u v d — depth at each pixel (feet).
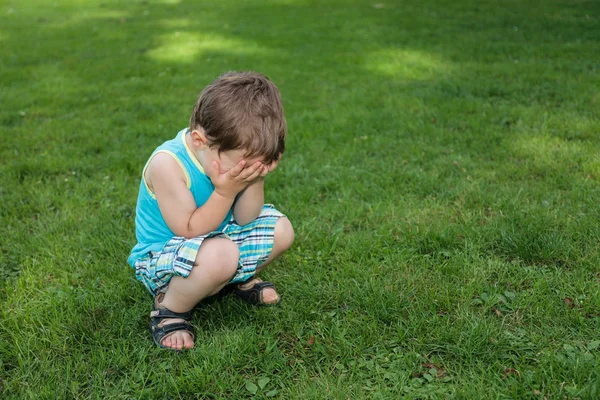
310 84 18.35
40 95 17.79
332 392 5.91
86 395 6.09
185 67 21.07
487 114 14.61
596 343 6.46
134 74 20.40
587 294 7.44
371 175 11.39
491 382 5.96
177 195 6.48
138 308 7.47
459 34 24.75
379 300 7.39
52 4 39.78
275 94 6.37
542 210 9.60
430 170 11.62
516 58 20.51
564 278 7.79
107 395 6.02
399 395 5.84
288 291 7.81
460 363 6.28
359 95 16.81
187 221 6.53
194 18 32.04
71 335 6.88
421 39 24.04
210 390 6.10
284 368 6.39
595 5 30.68
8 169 11.96
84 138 14.02
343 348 6.59
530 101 15.62
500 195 10.31
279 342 6.87
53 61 22.63
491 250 8.68
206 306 7.49
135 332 7.04
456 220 9.54
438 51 21.86
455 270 8.12
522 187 10.48
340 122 14.52
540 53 20.75
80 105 16.97
